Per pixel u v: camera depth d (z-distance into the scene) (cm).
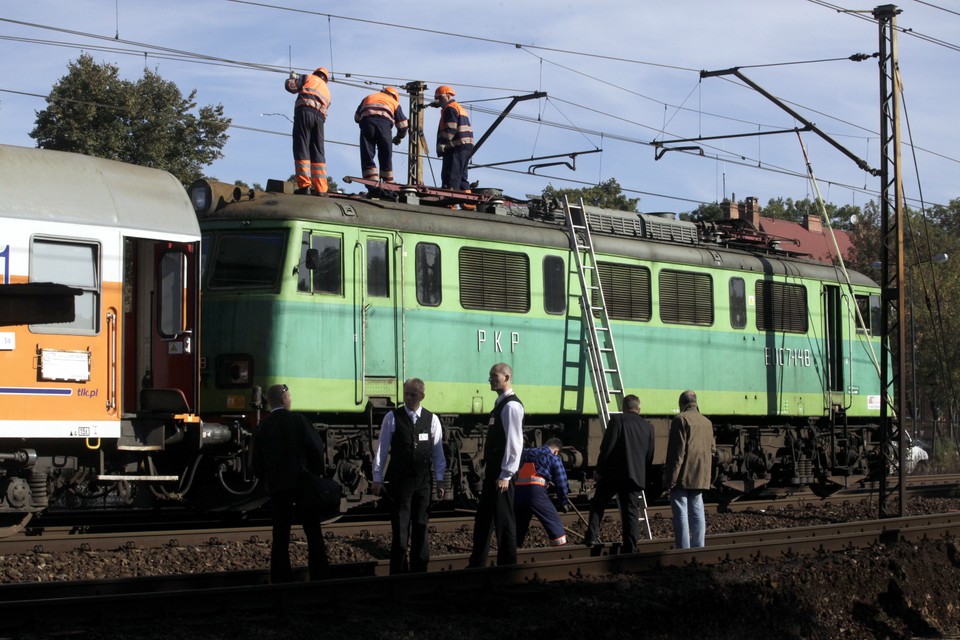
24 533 1311
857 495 2347
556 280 1712
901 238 1906
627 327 1806
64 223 1207
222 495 1416
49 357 1186
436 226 1567
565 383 1709
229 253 1446
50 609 772
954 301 4309
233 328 1419
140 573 1111
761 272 2052
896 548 1311
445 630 853
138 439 1270
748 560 1211
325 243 1458
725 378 1964
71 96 3416
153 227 1280
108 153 3388
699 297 1934
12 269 1169
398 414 1049
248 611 847
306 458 1002
